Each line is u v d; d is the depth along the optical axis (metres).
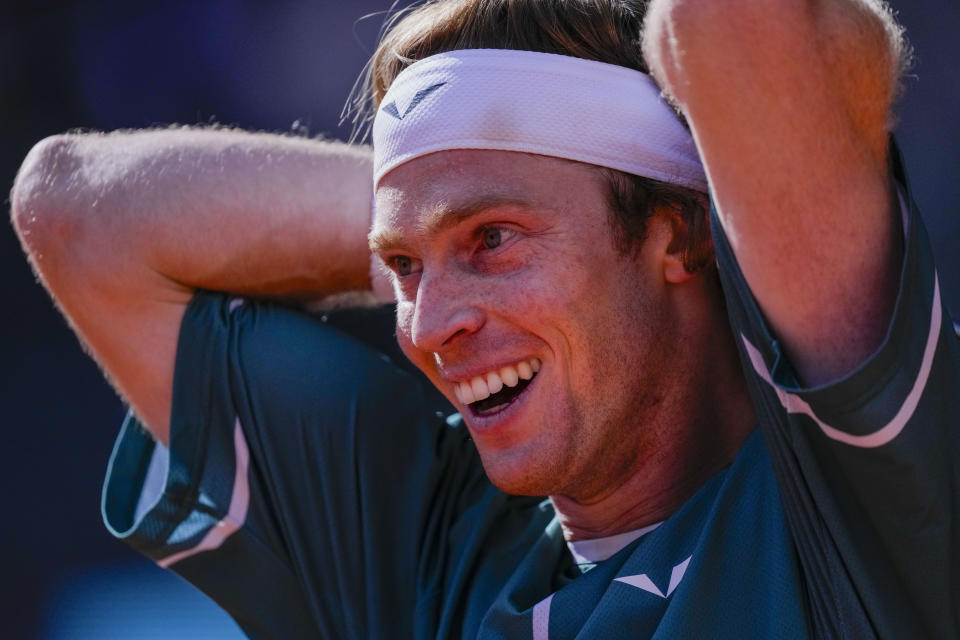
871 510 3.79
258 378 5.89
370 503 5.63
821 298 3.67
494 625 4.76
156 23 23.42
